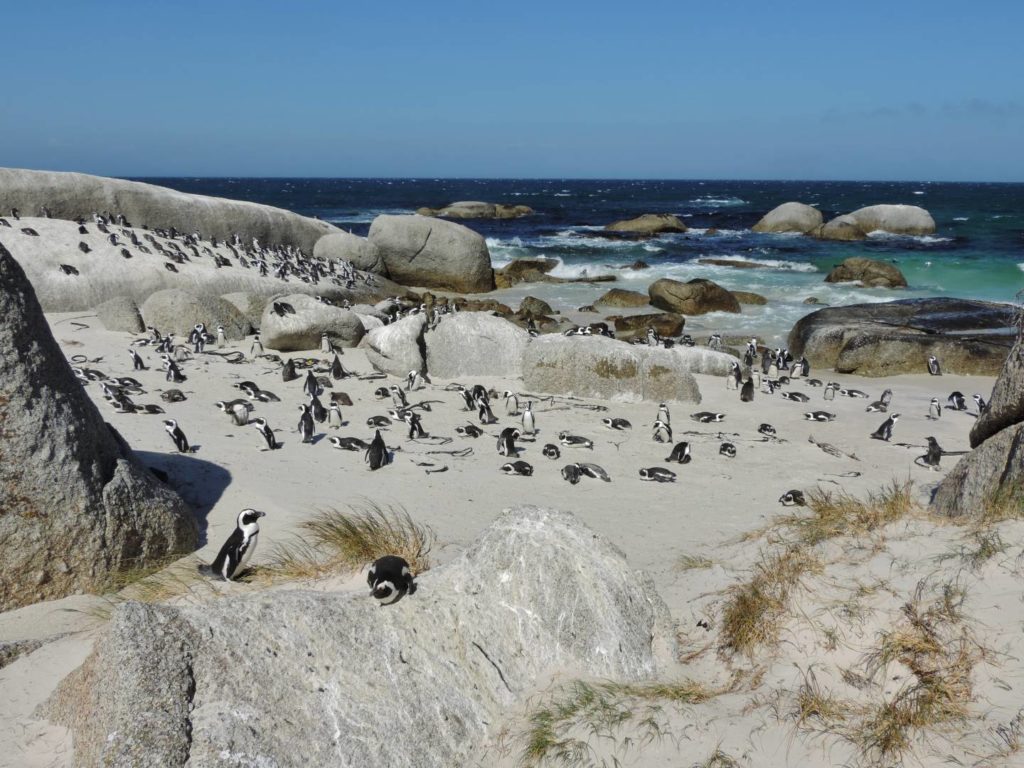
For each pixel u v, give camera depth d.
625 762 4.71
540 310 32.97
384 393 17.95
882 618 5.57
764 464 13.79
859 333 24.88
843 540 6.99
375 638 5.16
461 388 18.77
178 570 8.35
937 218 74.62
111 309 24.94
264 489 10.90
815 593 6.05
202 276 28.94
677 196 152.00
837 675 5.27
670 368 18.16
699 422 16.78
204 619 4.87
